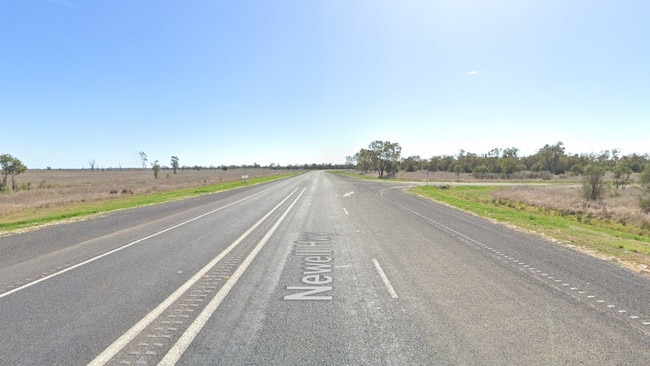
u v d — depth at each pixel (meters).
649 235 16.95
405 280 6.70
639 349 4.07
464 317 4.96
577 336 4.39
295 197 26.84
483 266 7.71
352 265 7.80
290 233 11.86
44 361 3.84
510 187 46.66
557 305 5.42
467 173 109.81
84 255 8.88
